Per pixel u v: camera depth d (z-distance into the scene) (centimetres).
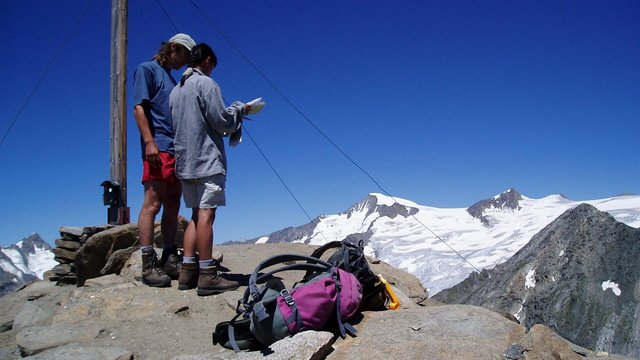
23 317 402
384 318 311
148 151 377
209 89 355
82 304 358
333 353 277
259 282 300
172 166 391
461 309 309
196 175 357
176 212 414
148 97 383
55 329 322
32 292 493
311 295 286
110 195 552
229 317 347
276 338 281
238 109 367
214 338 301
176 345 309
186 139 357
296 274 466
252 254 535
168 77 399
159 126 390
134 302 359
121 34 574
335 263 332
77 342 312
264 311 273
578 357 271
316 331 279
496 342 278
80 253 481
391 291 351
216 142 364
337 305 291
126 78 571
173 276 408
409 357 269
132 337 320
